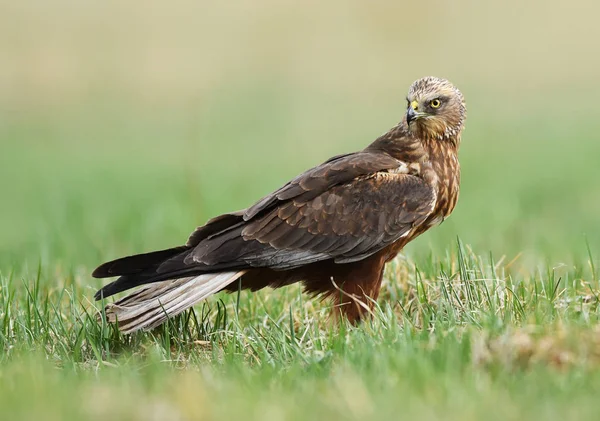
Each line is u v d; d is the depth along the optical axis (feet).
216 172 88.74
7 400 22.47
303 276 34.45
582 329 25.68
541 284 32.99
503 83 136.05
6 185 85.71
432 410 21.13
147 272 32.22
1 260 52.08
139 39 147.95
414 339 27.07
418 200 34.32
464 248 37.04
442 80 35.55
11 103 125.80
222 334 31.53
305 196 33.81
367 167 34.40
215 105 126.62
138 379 25.16
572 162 89.56
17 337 30.99
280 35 153.58
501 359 24.32
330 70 142.20
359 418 21.02
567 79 136.05
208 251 32.58
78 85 131.13
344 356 26.21
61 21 152.05
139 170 91.25
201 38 150.41
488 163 90.48
